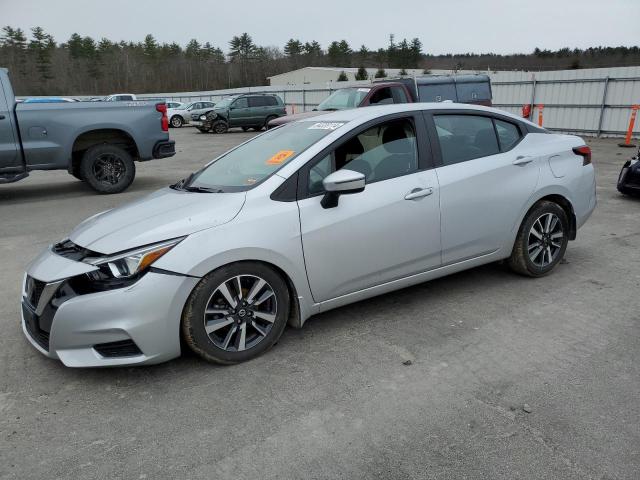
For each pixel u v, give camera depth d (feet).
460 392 9.53
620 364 10.34
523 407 9.00
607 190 28.84
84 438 8.55
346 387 9.80
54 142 28.71
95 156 30.25
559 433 8.31
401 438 8.31
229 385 9.97
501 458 7.79
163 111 31.81
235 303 10.44
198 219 10.23
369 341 11.57
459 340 11.51
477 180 13.20
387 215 11.80
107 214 12.02
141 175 39.29
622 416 8.70
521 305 13.28
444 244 12.91
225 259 10.04
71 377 10.41
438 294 14.10
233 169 12.64
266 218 10.54
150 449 8.25
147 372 10.50
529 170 14.20
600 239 19.17
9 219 24.80
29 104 27.96
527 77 65.26
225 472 7.70
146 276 9.53
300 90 103.86
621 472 7.45
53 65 243.81
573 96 61.46
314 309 11.52
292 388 9.82
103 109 29.91
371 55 317.01
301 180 11.12
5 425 8.92
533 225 14.51
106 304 9.39
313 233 10.97
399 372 10.27
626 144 50.60
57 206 27.73
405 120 12.69
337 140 11.73
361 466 7.73
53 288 9.78
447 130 13.26
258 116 85.40
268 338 10.92
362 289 12.01
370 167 12.00
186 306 9.98
